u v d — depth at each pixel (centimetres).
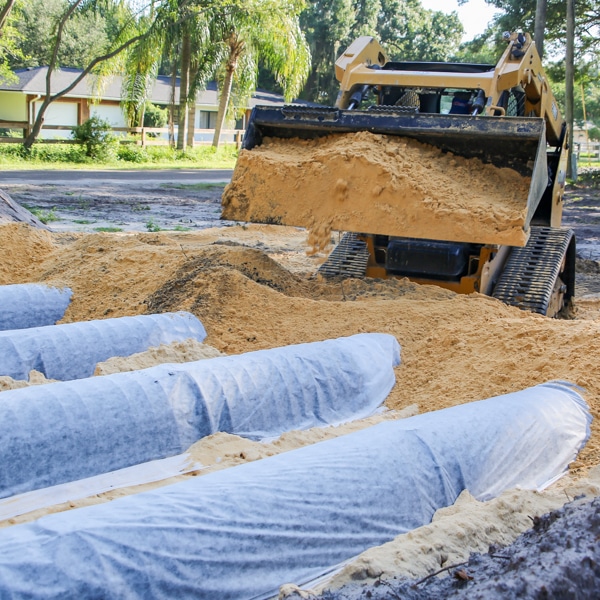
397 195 695
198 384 518
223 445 495
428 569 340
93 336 625
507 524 385
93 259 865
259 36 3397
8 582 301
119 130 3838
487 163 725
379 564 337
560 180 935
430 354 631
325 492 378
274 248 1318
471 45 3928
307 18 5769
